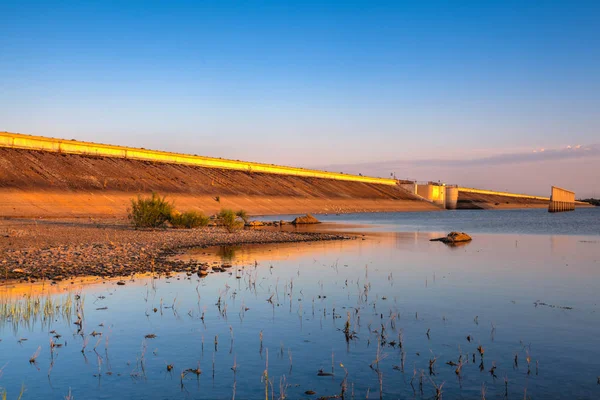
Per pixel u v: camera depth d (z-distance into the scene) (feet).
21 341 36.52
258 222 198.29
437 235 152.76
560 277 66.64
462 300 51.26
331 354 33.91
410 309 47.14
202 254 91.91
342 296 53.11
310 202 406.82
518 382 28.94
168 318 43.14
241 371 30.68
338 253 96.63
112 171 299.58
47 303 46.21
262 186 398.62
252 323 41.70
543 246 113.50
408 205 527.81
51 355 33.42
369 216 351.67
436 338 37.68
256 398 26.71
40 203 219.82
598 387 28.14
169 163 367.25
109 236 118.32
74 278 62.54
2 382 28.78
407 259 86.74
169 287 57.11
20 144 278.05
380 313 45.50
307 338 37.52
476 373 30.40
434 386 28.40
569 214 411.54
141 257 82.89
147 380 29.17
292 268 74.49
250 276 65.92
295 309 46.85
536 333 39.04
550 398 26.73
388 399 26.76
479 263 81.41
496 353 34.14
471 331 39.58
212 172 386.32
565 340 37.09
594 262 82.79
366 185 554.87
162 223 158.20
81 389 27.81
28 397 26.63
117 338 37.29
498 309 47.16
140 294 53.01
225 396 26.94
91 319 42.68
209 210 297.33
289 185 433.89
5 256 78.84
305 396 27.04
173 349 34.76
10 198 213.25
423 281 63.00
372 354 33.94
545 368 31.17
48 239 107.45
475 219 298.35
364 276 66.95
